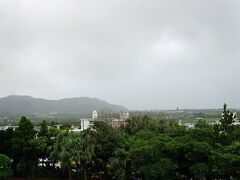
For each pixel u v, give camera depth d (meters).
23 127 79.44
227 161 54.62
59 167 81.00
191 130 65.56
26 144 75.94
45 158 80.56
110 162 66.44
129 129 82.50
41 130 83.69
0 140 81.06
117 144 72.00
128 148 69.00
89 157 67.81
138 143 61.72
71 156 66.38
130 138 71.75
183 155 60.94
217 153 55.72
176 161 60.78
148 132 68.88
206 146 57.72
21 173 81.31
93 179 77.62
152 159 58.72
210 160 57.16
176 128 73.00
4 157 69.88
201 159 58.62
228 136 63.88
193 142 58.81
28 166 76.81
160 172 56.47
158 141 60.81
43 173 82.06
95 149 72.00
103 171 74.62
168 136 66.94
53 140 78.44
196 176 56.94
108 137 72.62
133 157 61.09
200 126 70.12
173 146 59.19
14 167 79.81
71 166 71.25
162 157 60.00
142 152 58.59
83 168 74.69
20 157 77.88
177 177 61.47
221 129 66.00
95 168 75.19
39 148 75.81
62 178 80.69
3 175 70.19
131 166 61.47
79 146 67.38
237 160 53.72
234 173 57.69
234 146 57.06
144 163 59.09
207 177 61.28
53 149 72.19
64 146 67.38
